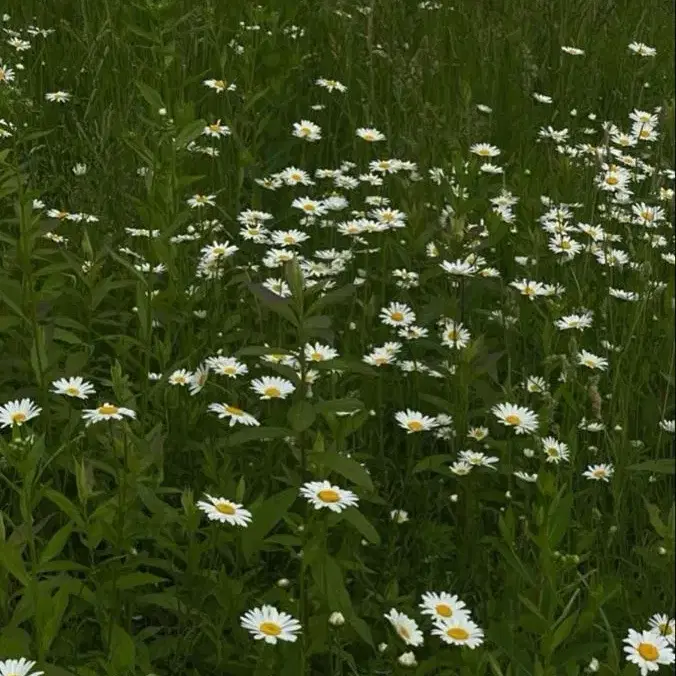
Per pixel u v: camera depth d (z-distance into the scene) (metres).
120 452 2.13
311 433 2.19
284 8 3.53
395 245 2.69
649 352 2.55
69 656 2.03
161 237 2.49
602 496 2.35
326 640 2.04
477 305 2.69
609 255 2.70
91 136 3.18
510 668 2.02
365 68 3.50
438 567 2.27
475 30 3.70
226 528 2.18
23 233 2.40
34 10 3.71
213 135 3.00
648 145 3.12
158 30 2.97
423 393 2.47
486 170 2.99
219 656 2.05
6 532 2.23
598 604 2.02
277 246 2.90
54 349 2.37
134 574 2.03
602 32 3.89
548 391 2.46
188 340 2.50
